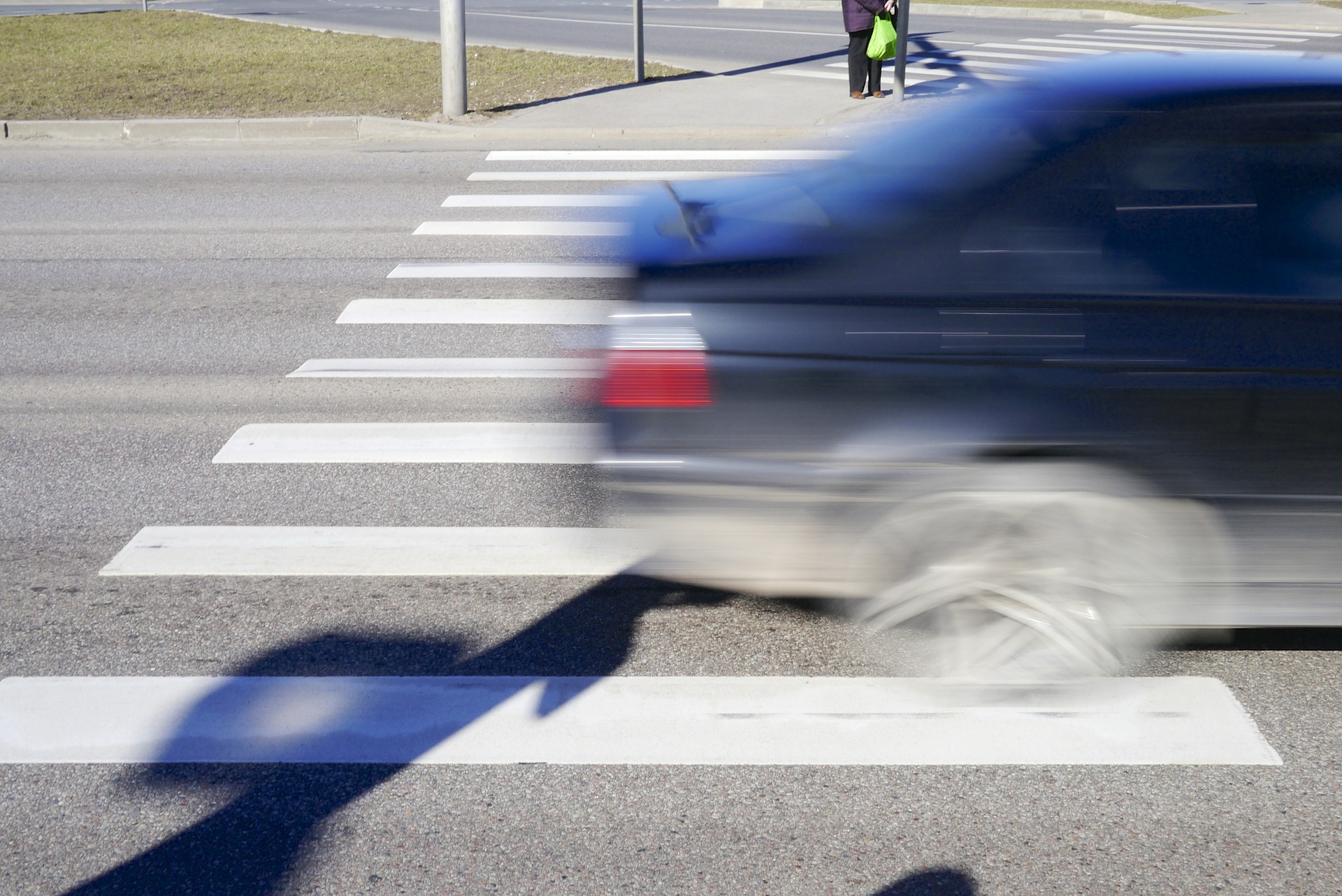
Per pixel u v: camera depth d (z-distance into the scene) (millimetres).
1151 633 3732
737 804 3328
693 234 3963
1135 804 3299
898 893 2994
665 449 3621
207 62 18359
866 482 3539
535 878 3059
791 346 3527
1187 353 3443
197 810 3330
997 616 3695
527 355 7109
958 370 3473
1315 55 4137
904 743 3568
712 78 17156
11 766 3521
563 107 15148
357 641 4164
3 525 5078
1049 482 3512
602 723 3691
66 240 9789
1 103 15086
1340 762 3453
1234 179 3633
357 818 3287
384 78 17047
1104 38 22641
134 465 5688
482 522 5055
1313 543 3582
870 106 14766
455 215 10445
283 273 8836
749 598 4398
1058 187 3650
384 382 6711
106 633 4234
